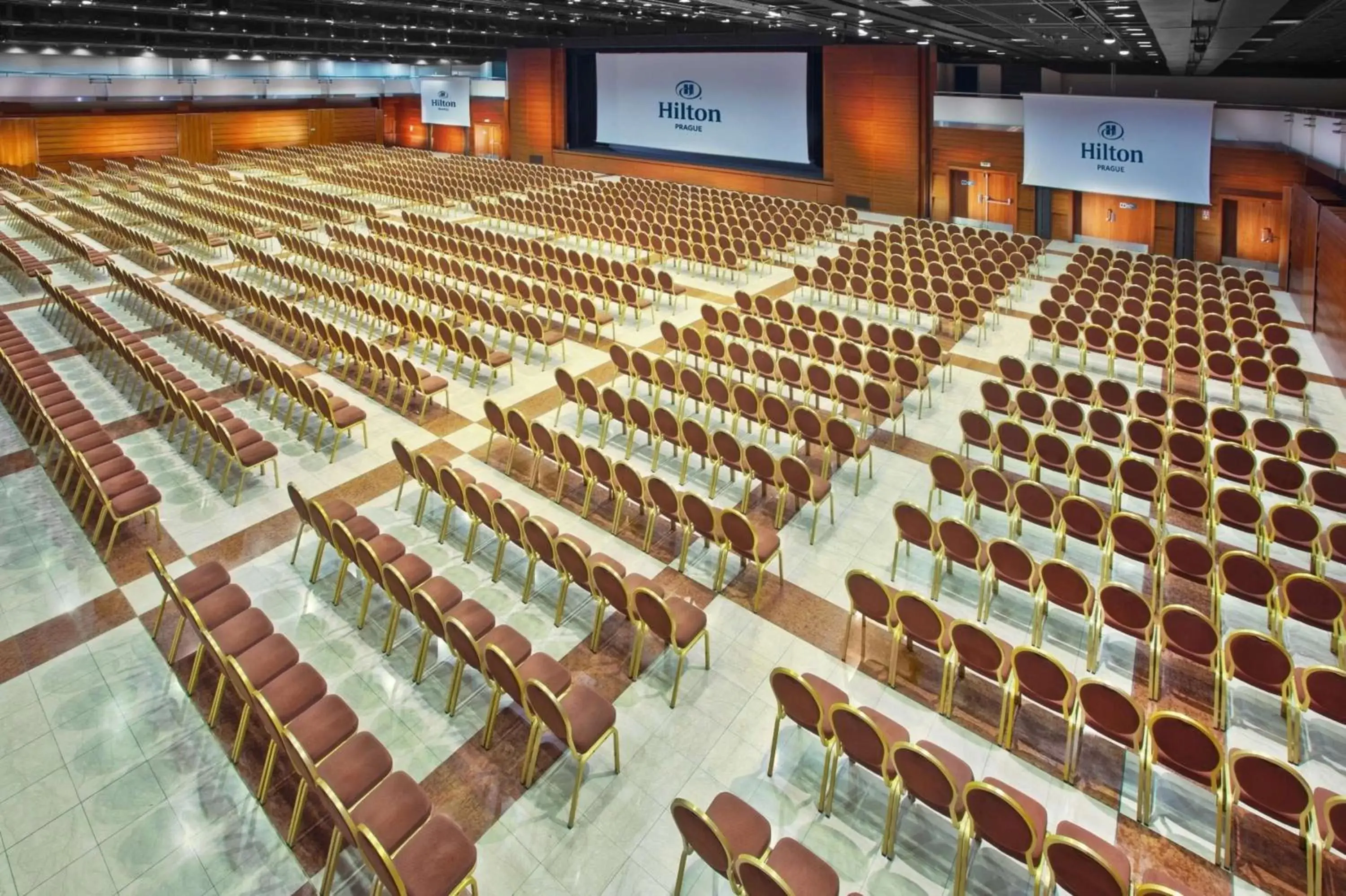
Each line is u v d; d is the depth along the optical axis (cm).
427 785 466
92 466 726
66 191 2547
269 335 1237
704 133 2659
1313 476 686
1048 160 1923
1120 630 529
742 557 632
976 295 1298
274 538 710
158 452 860
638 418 839
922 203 2178
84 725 508
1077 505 629
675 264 1670
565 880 413
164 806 452
